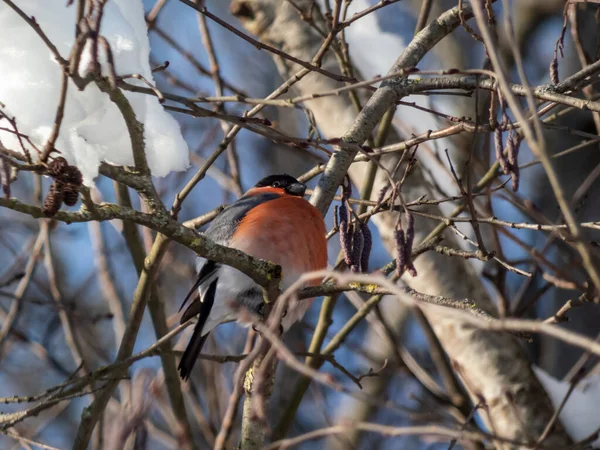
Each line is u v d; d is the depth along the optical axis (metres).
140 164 5.51
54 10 5.50
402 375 12.09
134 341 8.12
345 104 9.34
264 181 8.95
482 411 8.56
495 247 9.06
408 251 5.28
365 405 12.77
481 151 10.58
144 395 8.02
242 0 10.02
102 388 7.66
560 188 4.27
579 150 10.98
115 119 5.67
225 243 7.78
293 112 15.04
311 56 9.59
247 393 6.60
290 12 9.80
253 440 6.57
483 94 9.94
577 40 7.89
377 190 9.14
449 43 13.01
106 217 5.25
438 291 8.91
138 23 6.12
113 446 7.76
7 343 12.71
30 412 7.08
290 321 7.62
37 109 5.39
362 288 6.02
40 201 9.71
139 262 9.11
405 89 6.92
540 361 10.82
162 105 5.95
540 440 7.17
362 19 10.39
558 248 10.62
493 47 4.42
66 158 5.39
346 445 12.51
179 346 9.16
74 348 9.66
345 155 7.14
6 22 5.44
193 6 6.60
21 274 9.85
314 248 7.64
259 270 5.88
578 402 8.64
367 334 14.20
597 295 7.15
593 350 3.64
